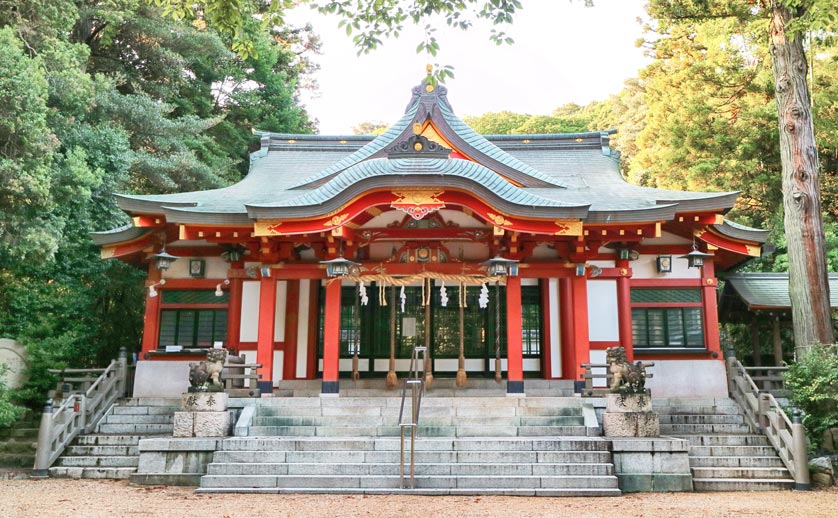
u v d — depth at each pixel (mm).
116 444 12781
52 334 17156
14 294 17125
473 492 9766
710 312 15812
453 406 12578
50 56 16266
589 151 20156
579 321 14375
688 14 20344
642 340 15922
